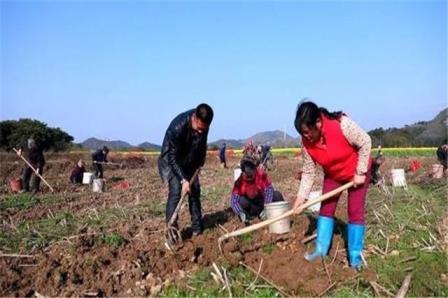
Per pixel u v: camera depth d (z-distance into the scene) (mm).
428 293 5566
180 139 7109
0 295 5785
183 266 6430
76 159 36062
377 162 13094
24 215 10773
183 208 10289
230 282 5789
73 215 10211
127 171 29016
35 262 6812
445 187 12195
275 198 8586
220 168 30141
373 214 8766
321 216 6434
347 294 5477
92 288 5836
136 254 6734
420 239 7270
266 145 21938
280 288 5688
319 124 5766
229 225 8281
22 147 16078
